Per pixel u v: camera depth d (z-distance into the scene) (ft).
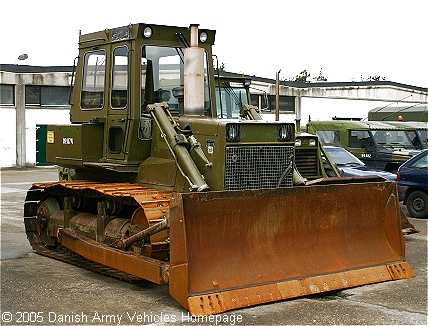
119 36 28.58
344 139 60.70
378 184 26.78
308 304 22.67
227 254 22.49
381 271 25.88
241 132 24.48
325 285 23.76
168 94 28.48
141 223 26.18
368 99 117.70
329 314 21.49
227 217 22.54
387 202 27.32
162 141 26.91
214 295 21.47
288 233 24.21
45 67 95.20
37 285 25.59
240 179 24.52
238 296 21.83
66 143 30.96
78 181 31.40
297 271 23.70
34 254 32.32
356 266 25.41
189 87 26.45
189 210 21.61
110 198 28.35
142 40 27.76
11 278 26.84
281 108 109.09
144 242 25.05
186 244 21.22
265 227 23.54
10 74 92.79
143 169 27.76
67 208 31.58
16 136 94.38
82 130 29.50
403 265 26.76
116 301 23.18
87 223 30.09
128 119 27.76
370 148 58.49
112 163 28.89
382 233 27.17
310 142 38.78
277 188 23.63
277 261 23.50
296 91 110.42
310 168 38.83
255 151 24.82
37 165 96.22
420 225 41.63
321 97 112.98
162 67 28.32
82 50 31.40
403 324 20.56
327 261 24.75
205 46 29.60
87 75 31.07
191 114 26.48
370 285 25.35
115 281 26.35
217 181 24.30
